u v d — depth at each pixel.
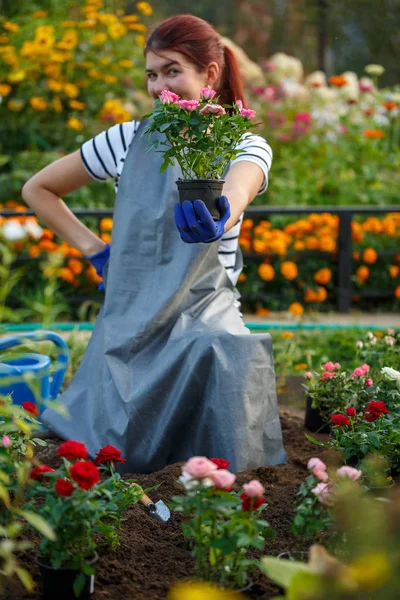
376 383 4.20
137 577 2.73
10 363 4.40
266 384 3.90
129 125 4.41
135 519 3.19
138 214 4.14
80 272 8.87
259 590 2.61
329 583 1.98
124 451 3.90
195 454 3.89
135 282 4.14
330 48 22.97
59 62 10.10
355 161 11.66
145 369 4.02
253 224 9.74
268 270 8.97
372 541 2.02
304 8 22.17
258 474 3.72
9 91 10.16
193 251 4.01
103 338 4.16
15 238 2.81
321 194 10.97
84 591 2.55
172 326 4.07
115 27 10.45
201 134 3.17
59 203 4.53
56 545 2.51
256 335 3.91
